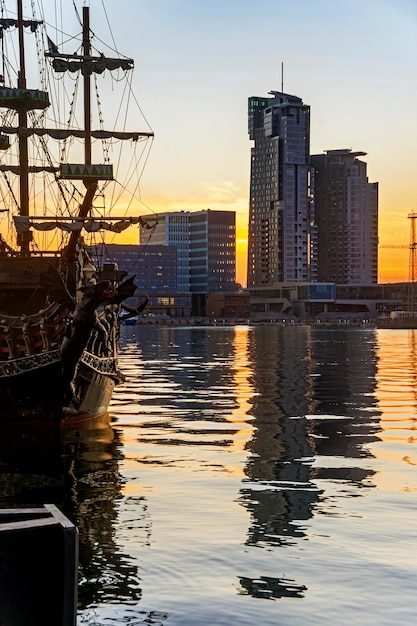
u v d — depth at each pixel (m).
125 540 20.50
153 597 16.56
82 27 58.62
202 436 39.03
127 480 28.16
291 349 146.88
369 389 65.06
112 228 49.47
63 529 10.91
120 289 38.66
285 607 16.09
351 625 15.25
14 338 41.09
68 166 52.84
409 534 21.12
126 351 140.12
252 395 59.91
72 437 38.88
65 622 10.91
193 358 115.56
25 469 30.34
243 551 19.64
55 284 39.09
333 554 19.42
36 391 41.00
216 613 15.77
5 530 10.77
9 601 10.79
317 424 43.53
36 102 61.88
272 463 31.61
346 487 27.03
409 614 15.77
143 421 44.94
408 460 32.38
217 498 25.33
